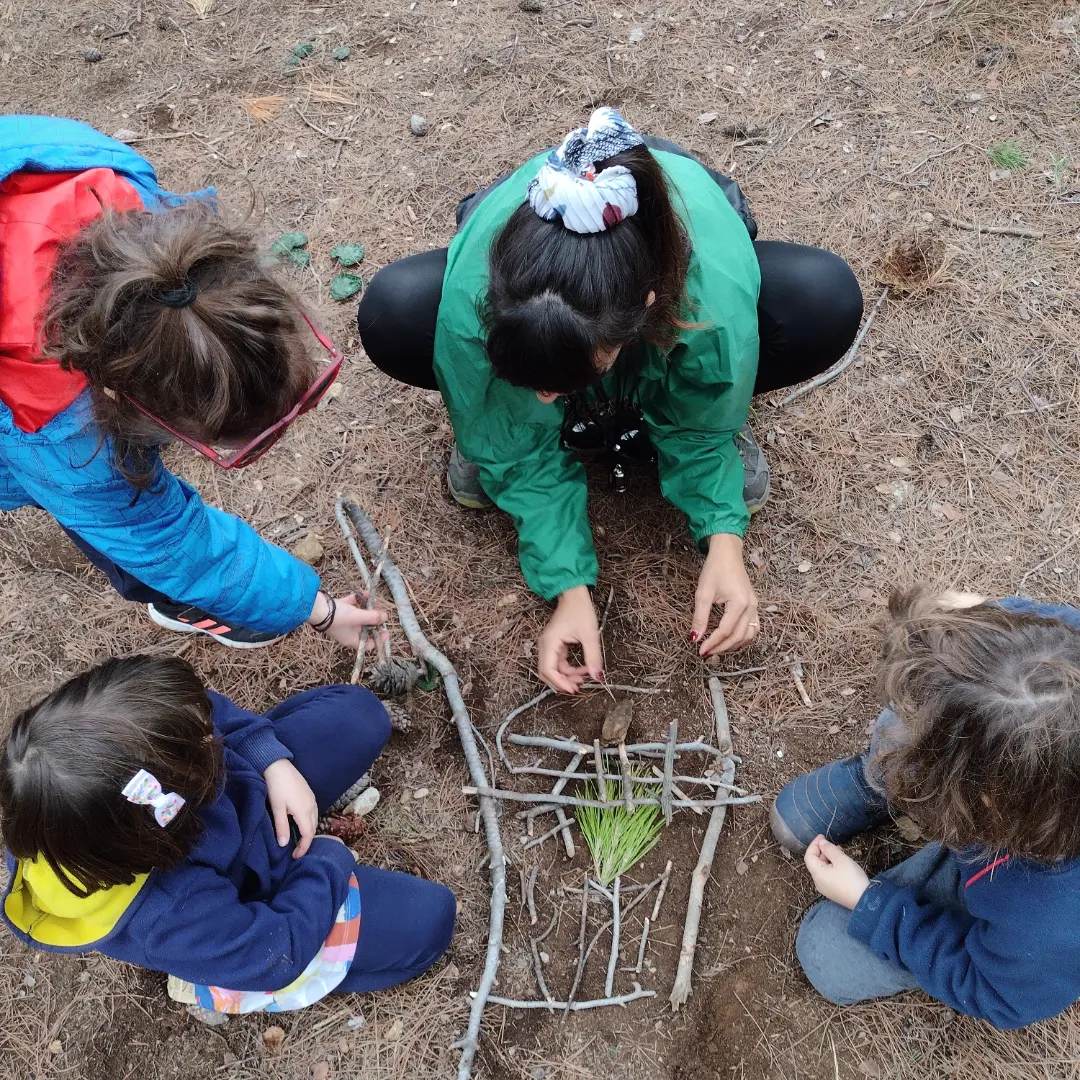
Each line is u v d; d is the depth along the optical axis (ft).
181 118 10.00
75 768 4.22
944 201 8.95
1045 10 9.96
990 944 4.94
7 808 4.40
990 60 9.75
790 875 6.35
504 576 7.47
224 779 5.13
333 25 10.64
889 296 8.50
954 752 4.30
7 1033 6.04
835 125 9.52
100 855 4.39
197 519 5.20
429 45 10.39
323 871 5.46
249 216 4.19
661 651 7.11
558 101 9.86
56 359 3.96
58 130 4.46
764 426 7.95
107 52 10.56
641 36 10.30
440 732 6.89
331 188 9.40
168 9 10.82
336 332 8.52
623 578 7.38
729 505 6.67
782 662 7.02
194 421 3.97
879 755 5.00
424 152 9.59
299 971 5.25
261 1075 5.90
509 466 6.55
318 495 7.82
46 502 4.82
